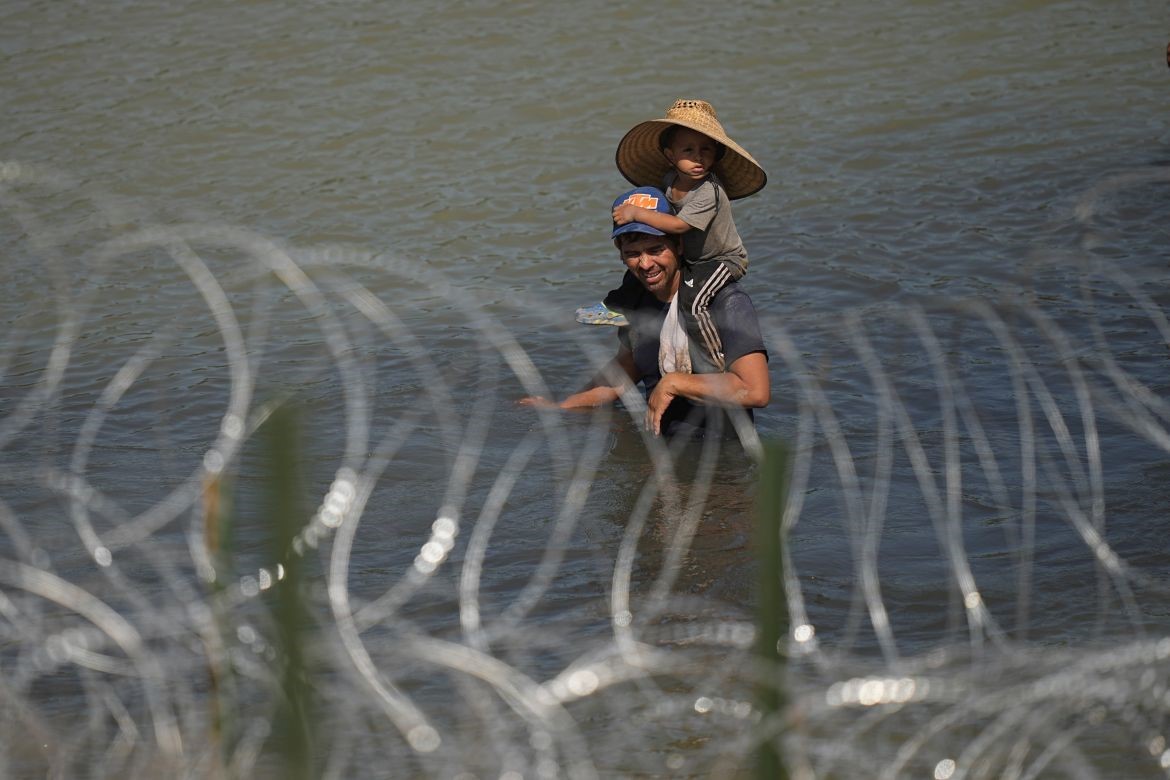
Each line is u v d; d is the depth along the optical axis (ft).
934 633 32.78
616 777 24.72
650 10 131.75
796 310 63.82
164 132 103.30
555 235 80.84
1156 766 25.14
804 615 33.47
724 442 46.98
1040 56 117.60
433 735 22.27
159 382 54.19
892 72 114.73
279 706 20.94
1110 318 59.16
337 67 118.11
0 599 25.07
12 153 98.99
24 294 68.95
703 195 48.19
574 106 108.17
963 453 45.21
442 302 66.03
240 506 37.88
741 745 22.68
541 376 54.54
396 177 93.25
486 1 134.41
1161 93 106.22
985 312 37.32
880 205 82.69
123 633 23.57
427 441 46.14
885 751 24.95
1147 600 34.24
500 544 38.14
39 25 130.62
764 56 119.65
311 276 69.97
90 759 24.56
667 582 33.71
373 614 27.71
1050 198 82.17
